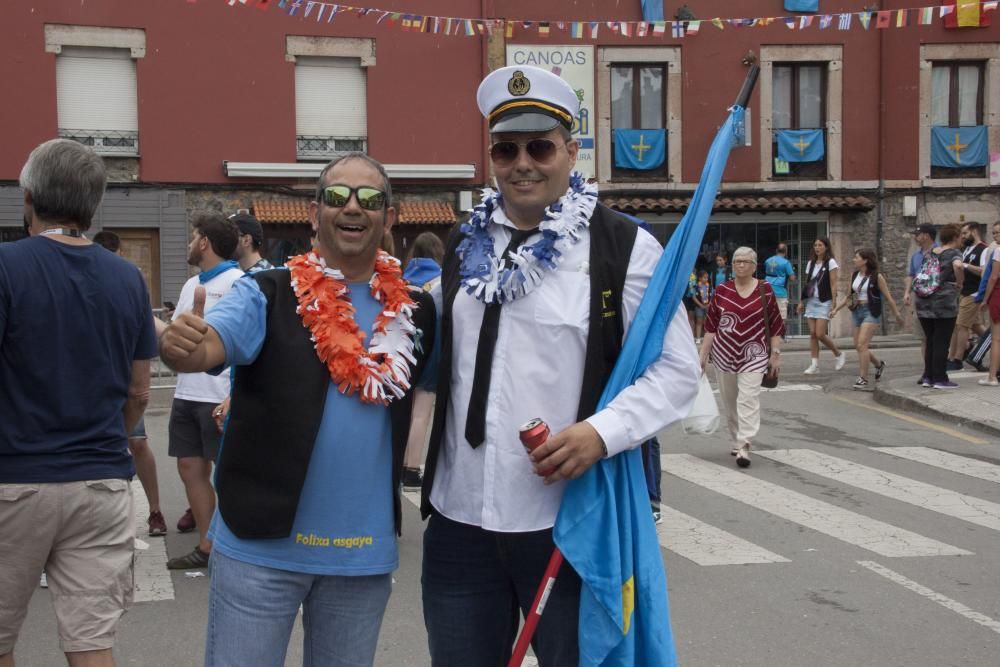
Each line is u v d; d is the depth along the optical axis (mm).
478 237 2725
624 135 19328
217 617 2514
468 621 2666
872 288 12273
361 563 2531
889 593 4895
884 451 8672
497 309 2566
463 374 2617
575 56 18984
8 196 16812
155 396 12773
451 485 2641
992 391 10992
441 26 18391
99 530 3027
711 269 19750
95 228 17266
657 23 14844
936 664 4023
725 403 8250
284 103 17969
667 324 2520
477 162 18797
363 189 2555
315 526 2494
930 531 6062
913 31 19812
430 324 2742
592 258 2559
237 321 2404
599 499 2473
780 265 18000
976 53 19859
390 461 2580
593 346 2512
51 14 16812
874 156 19969
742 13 19469
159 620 4535
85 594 3004
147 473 5934
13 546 2906
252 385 2498
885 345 18375
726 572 5246
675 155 19516
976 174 20219
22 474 2889
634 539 2512
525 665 3980
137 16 17234
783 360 15820
